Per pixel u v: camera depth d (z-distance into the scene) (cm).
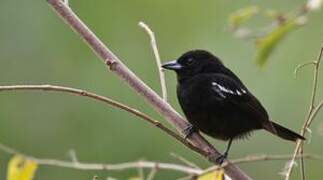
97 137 1394
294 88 1376
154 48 829
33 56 1481
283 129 932
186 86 968
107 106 1406
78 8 1490
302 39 1384
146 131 1371
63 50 1471
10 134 1429
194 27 1474
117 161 1371
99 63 1447
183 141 771
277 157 759
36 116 1442
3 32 1494
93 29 1484
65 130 1419
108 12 1490
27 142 1423
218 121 950
